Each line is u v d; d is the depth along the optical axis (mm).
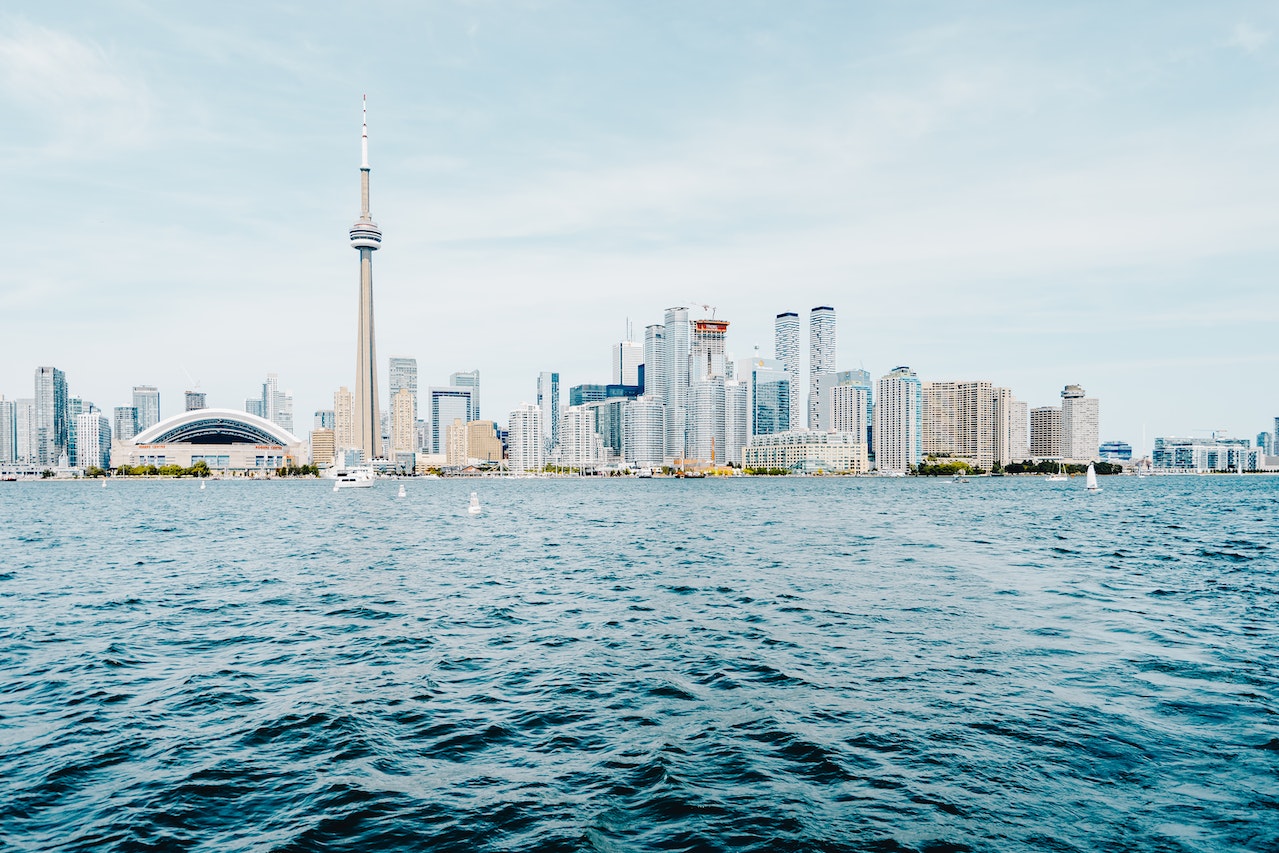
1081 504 196000
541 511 184125
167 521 148750
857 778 23609
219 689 33281
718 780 23734
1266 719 27750
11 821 21516
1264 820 20562
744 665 36344
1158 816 20875
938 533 107062
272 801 22688
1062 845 19531
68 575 68625
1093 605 49625
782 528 119562
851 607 49969
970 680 33094
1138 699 30141
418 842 20312
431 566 74938
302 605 53031
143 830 20984
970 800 21984
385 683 34062
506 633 43844
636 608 51156
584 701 31422
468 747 26672
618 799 22625
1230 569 66312
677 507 198625
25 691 33031
